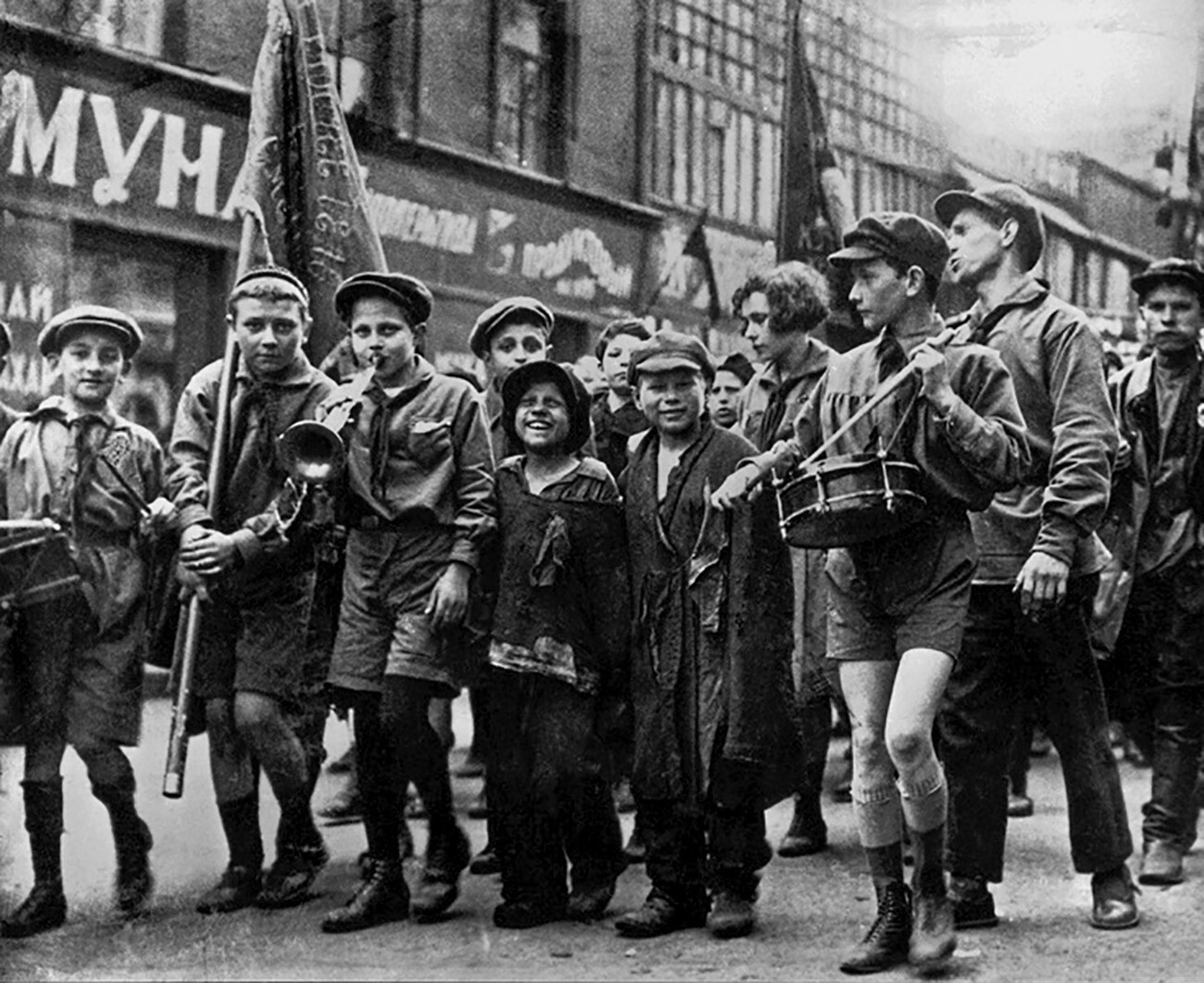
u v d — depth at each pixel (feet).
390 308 14.15
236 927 13.75
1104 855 14.03
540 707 13.78
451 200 22.71
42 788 14.23
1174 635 16.19
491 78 22.72
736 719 13.20
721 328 22.41
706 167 22.90
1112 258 24.40
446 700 16.49
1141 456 16.46
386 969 12.67
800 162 22.16
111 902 14.35
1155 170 23.73
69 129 21.35
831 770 19.49
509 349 16.40
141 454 14.90
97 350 14.82
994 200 14.58
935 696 12.41
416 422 13.98
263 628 14.30
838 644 12.99
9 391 20.25
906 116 22.33
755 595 13.34
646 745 13.47
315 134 16.51
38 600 14.48
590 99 22.88
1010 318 14.47
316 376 14.83
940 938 12.67
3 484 14.67
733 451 13.71
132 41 21.74
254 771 14.55
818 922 13.92
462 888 14.90
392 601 13.85
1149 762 19.90
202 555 14.01
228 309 14.94
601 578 13.82
